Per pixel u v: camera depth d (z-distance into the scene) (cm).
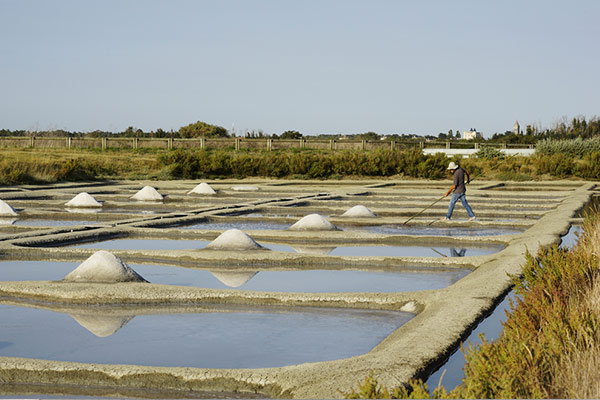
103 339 723
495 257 1159
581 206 2141
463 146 5762
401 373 557
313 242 1468
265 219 1884
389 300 862
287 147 5850
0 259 1246
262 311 847
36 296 910
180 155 4247
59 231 1528
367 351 679
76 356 666
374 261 1176
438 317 743
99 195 2784
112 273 977
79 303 887
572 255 899
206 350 682
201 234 1565
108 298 887
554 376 475
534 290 748
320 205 2397
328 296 878
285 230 1583
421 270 1129
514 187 3428
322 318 811
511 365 468
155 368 591
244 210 2111
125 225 1641
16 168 3297
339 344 703
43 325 781
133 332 751
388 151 4388
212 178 4159
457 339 666
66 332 752
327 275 1088
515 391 445
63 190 2945
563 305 651
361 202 2473
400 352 612
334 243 1457
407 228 1730
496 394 444
